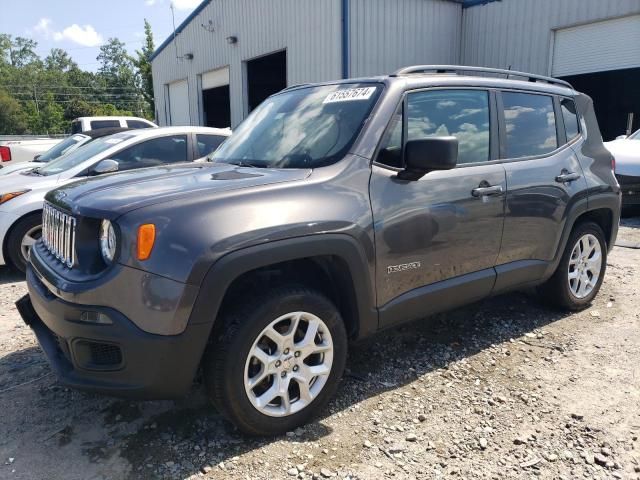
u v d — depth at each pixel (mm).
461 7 14773
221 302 2469
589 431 2758
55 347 2736
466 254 3359
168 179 2867
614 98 15086
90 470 2490
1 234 5430
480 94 3592
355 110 3145
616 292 4848
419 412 2949
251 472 2465
